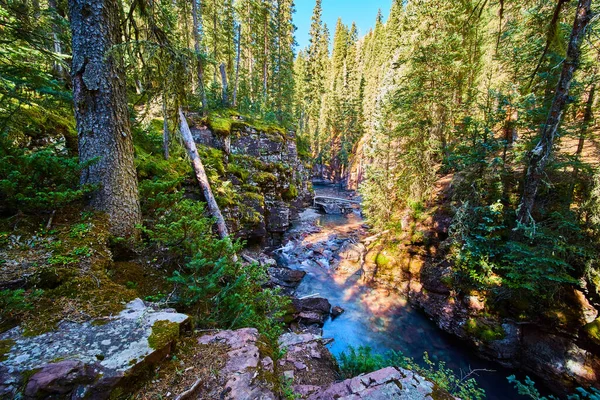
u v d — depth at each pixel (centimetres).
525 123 905
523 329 813
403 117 1397
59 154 598
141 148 955
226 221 1207
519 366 812
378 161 1830
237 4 2725
